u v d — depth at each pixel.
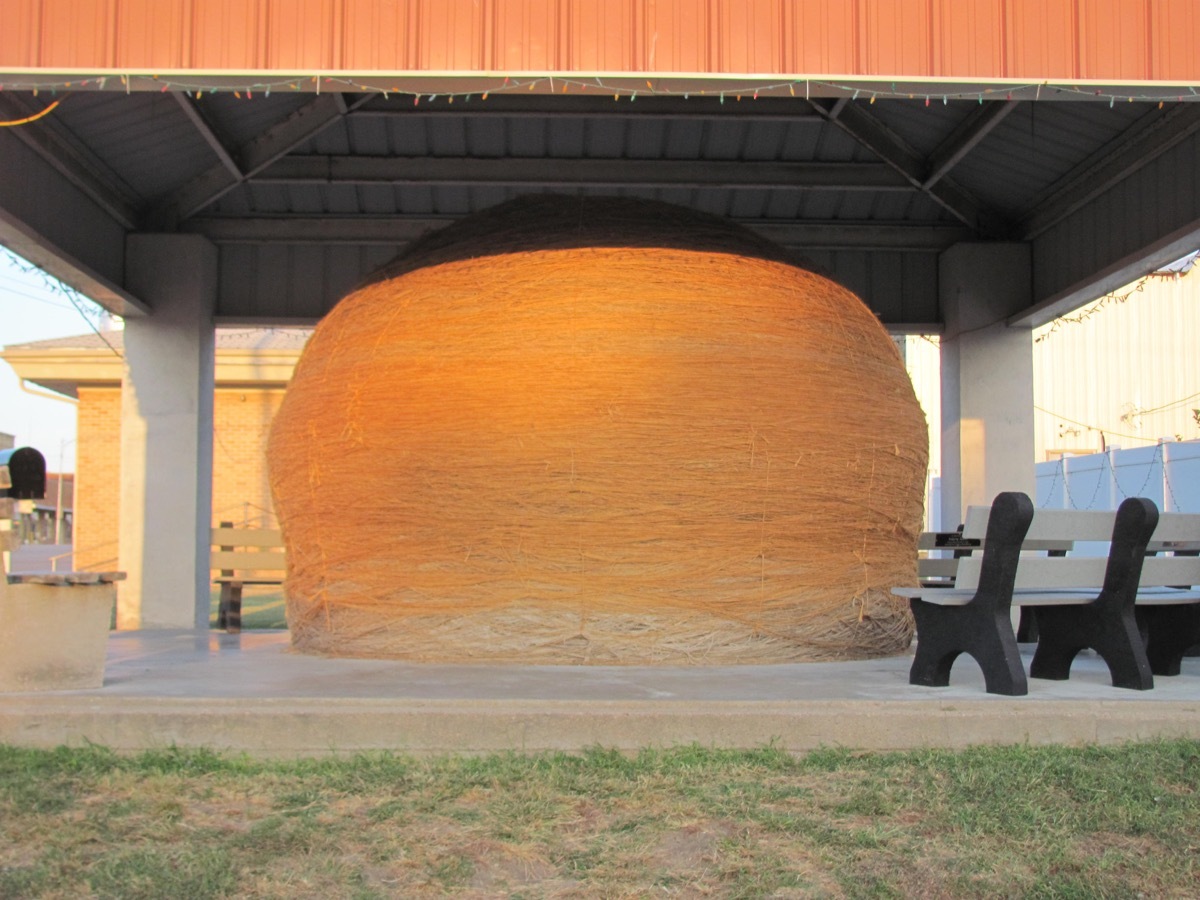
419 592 6.04
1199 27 5.55
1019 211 10.83
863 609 6.29
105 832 3.54
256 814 3.74
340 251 11.34
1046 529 5.19
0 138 7.81
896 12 5.45
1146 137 8.55
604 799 3.86
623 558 5.82
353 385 6.28
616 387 5.80
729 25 5.38
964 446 10.91
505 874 3.29
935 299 11.52
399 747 4.45
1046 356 27.72
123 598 10.48
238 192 10.78
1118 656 5.38
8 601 4.77
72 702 4.56
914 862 3.38
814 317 6.37
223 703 4.55
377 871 3.29
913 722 4.59
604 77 5.29
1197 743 4.52
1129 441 27.22
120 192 10.29
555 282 6.07
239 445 18.64
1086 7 5.52
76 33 5.25
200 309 10.73
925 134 9.62
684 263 6.21
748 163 10.41
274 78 5.24
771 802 3.87
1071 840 3.58
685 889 3.19
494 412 5.86
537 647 5.83
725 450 5.86
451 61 5.29
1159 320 27.64
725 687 5.02
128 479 10.59
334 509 6.32
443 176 10.31
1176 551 7.16
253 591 19.56
